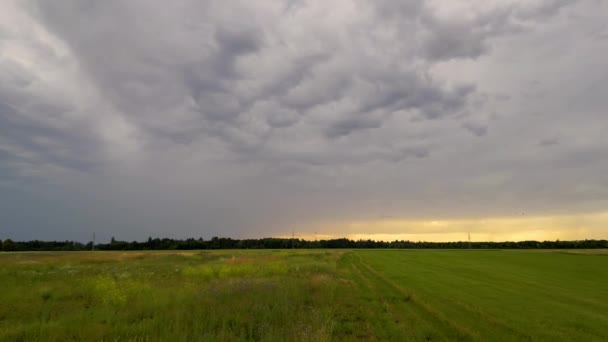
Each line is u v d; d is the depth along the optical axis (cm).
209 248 17000
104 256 6378
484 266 4331
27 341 918
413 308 1503
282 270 3047
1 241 12381
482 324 1234
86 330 987
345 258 6141
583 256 7012
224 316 1155
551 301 1794
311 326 1040
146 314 1238
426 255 7569
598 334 1170
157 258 5728
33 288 1828
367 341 999
